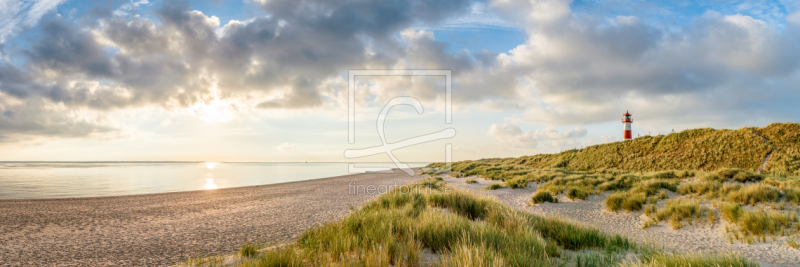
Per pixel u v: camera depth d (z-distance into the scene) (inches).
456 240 218.1
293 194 854.5
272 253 189.5
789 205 398.9
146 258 275.3
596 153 1991.9
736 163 1347.2
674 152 1640.0
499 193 739.4
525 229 257.6
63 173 2292.1
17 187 1159.6
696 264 197.5
